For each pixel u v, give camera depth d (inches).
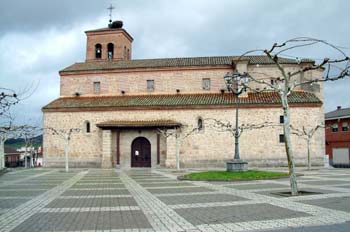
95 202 548.4
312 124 1535.4
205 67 1760.6
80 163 1654.8
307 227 349.7
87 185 834.8
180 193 647.8
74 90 1839.3
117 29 2126.0
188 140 1592.0
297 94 1640.0
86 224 383.9
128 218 414.0
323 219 384.5
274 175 953.5
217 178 894.4
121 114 1652.3
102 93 1820.9
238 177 901.8
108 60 2066.9
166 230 349.7
